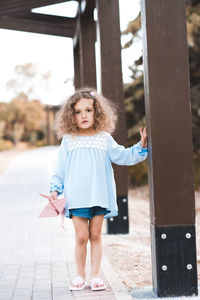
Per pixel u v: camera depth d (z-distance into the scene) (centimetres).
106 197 328
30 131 5856
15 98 6050
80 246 333
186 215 302
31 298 310
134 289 328
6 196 1123
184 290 303
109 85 531
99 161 331
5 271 388
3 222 698
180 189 302
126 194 552
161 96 300
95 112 339
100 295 312
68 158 336
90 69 691
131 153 327
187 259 303
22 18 802
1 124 5494
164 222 301
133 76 1216
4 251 474
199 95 1129
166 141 301
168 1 299
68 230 606
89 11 668
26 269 394
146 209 850
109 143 340
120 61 534
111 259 428
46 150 3981
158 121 300
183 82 301
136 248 475
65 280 356
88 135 339
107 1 533
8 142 5544
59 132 346
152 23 298
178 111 301
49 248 486
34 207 897
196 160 1162
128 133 1206
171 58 300
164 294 302
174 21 299
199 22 1070
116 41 533
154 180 300
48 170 2025
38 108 6072
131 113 1212
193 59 1107
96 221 332
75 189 325
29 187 1354
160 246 301
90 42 694
